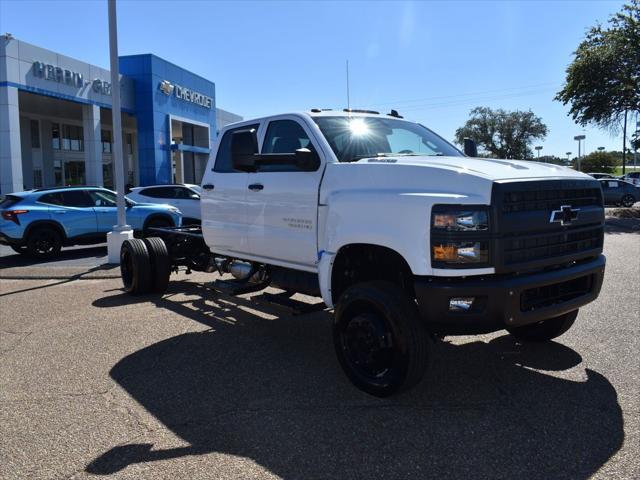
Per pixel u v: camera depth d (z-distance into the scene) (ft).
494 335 18.58
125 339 19.08
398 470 10.41
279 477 10.25
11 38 76.18
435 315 12.22
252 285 19.25
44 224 40.86
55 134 124.16
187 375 15.53
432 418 12.53
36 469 10.64
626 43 78.74
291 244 16.67
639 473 10.08
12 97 76.79
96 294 26.89
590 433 11.65
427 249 12.14
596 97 80.79
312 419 12.59
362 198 13.65
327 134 16.30
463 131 231.71
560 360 16.11
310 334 19.53
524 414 12.64
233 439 11.73
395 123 18.52
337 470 10.45
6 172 76.89
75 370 16.03
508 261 12.16
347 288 14.46
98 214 43.47
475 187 12.10
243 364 16.39
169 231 26.71
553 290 13.42
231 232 19.47
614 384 14.23
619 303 22.61
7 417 12.96
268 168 17.87
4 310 23.76
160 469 10.58
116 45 36.04
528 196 12.51
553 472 10.21
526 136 225.56
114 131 36.40
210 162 21.02
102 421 12.70
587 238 14.21
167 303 24.50
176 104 115.24
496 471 10.30
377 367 13.53
